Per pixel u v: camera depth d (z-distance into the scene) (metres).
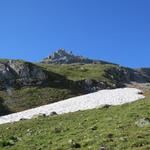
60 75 155.25
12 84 134.75
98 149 29.72
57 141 35.34
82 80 156.12
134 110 44.22
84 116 49.09
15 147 35.12
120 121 38.50
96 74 191.50
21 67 141.50
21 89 132.62
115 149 29.38
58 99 128.88
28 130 45.03
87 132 36.28
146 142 30.03
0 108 114.44
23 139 38.66
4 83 134.00
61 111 76.62
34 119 57.16
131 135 32.25
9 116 83.62
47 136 38.19
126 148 29.39
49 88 137.62
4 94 126.25
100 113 48.81
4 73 137.62
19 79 138.00
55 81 145.62
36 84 138.50
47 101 125.38
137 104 48.91
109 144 30.64
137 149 28.59
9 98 123.69
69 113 58.28
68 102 90.62
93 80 162.88
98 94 96.50
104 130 35.78
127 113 42.50
